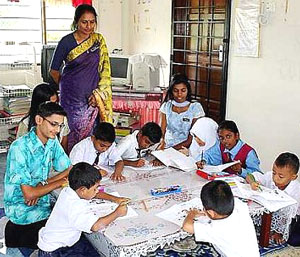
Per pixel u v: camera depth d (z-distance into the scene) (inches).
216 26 165.0
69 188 81.7
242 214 78.8
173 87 135.2
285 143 138.7
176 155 115.1
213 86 170.2
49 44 197.8
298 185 101.6
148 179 102.1
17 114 179.0
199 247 102.1
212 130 122.3
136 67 182.2
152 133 114.1
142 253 72.4
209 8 167.2
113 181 100.5
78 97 134.1
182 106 135.9
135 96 176.6
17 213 100.5
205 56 172.6
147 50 202.8
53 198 99.9
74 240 84.4
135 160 112.8
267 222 94.0
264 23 140.0
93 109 137.5
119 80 186.1
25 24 195.8
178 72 186.7
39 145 99.0
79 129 137.3
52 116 95.7
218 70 166.4
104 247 76.9
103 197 88.7
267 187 99.6
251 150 114.7
